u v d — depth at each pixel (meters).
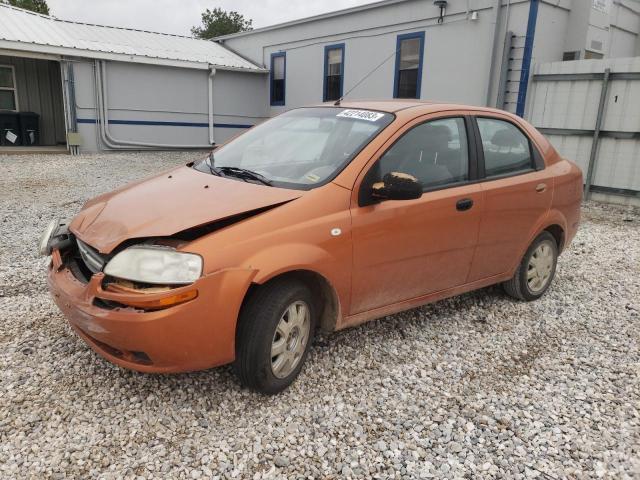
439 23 12.59
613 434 2.86
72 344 3.55
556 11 11.32
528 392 3.24
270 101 19.14
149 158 15.50
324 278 3.08
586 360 3.69
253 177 3.39
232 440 2.68
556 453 2.69
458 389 3.25
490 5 11.42
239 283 2.72
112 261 2.71
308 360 3.47
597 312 4.55
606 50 12.38
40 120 17.00
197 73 17.86
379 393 3.16
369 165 3.29
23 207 8.13
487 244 4.03
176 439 2.68
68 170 12.42
